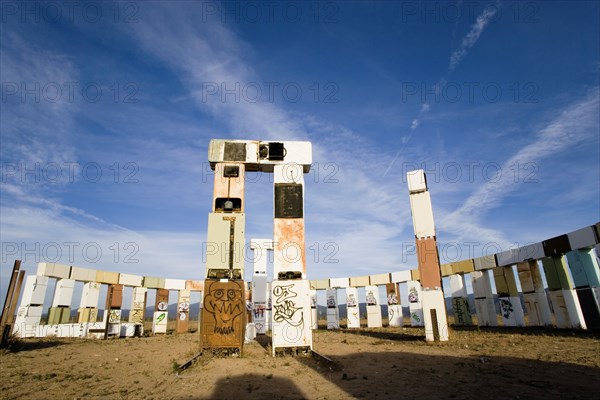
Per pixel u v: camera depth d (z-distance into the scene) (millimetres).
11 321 14656
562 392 6367
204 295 12453
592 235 16656
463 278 27953
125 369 10383
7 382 8758
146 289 28984
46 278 22359
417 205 15555
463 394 6516
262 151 14305
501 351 11539
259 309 26109
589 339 13805
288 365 10234
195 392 7246
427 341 14438
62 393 7625
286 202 13820
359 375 8500
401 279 31359
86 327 23031
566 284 18719
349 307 31469
